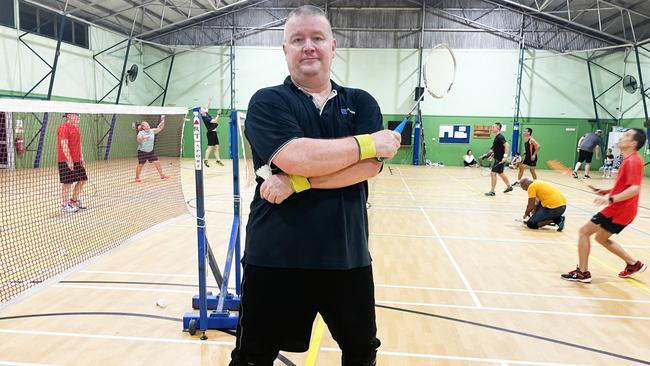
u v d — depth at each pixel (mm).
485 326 3451
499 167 10391
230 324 3260
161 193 7414
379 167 1442
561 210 6793
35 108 2082
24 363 2758
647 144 16812
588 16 17328
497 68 18906
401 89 19281
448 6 18812
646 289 4359
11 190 6414
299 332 1568
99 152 10289
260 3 19344
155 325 3324
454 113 19328
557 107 18875
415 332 3322
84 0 14555
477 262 5191
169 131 9906
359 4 19062
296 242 1430
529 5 18031
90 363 2773
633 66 17531
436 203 9414
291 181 1385
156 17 18062
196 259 5016
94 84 16391
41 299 3777
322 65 1508
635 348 3141
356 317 1528
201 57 19906
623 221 4383
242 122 4301
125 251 5309
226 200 9016
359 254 1504
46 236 4664
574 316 3680
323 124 1512
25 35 13172
